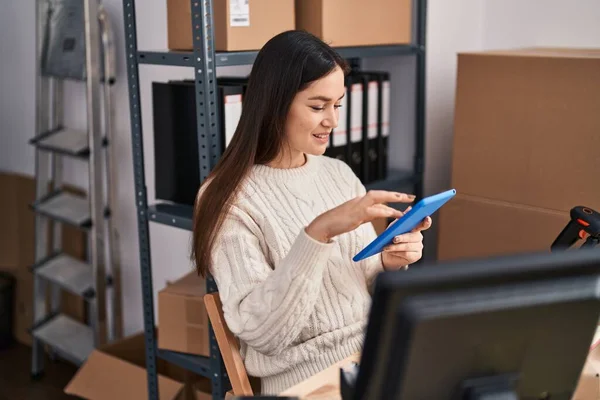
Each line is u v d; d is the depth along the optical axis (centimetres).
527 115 222
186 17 194
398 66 276
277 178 172
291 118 164
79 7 277
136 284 302
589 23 260
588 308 93
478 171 236
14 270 337
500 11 283
